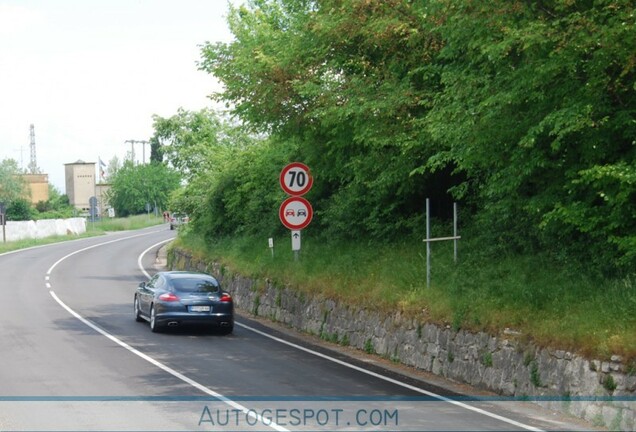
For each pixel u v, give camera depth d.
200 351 17.62
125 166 126.88
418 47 17.22
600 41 10.95
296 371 15.24
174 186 119.31
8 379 13.94
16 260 48.78
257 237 31.28
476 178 17.88
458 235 19.62
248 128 22.78
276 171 29.25
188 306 20.31
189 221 44.56
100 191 139.62
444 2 12.79
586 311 12.51
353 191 23.20
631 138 12.15
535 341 12.86
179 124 49.41
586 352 11.68
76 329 21.05
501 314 14.01
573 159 12.95
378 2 17.16
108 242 67.56
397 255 20.09
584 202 12.71
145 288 22.19
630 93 11.98
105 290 32.34
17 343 18.42
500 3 11.98
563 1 11.12
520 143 11.73
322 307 20.59
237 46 21.97
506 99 11.97
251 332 21.39
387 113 16.94
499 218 16.89
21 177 103.88
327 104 18.30
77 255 53.41
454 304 15.33
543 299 13.80
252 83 20.39
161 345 18.44
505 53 11.88
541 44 11.30
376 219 22.11
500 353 13.61
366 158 19.77
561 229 14.54
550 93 12.12
